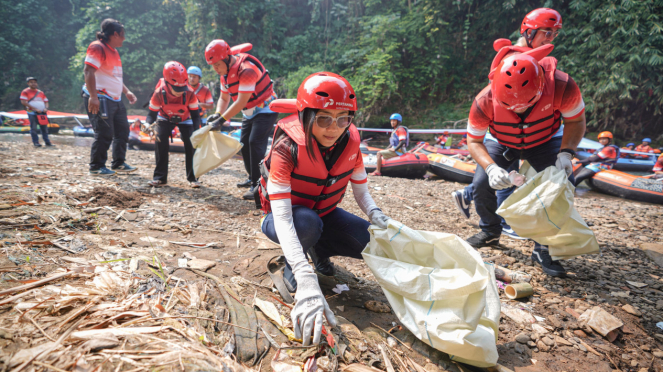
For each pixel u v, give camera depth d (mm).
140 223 3115
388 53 19109
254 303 1961
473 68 20266
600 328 2162
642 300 2588
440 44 19297
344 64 20969
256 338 1678
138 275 2037
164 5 24062
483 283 1567
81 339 1407
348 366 1614
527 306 2434
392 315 2115
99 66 4445
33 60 25109
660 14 13992
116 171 5051
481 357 1619
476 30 19578
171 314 1708
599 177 7777
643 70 14609
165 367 1347
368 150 10117
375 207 2074
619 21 14227
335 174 1925
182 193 4391
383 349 1791
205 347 1510
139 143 10062
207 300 1915
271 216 2102
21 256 2049
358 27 21297
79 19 26203
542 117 2631
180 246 2695
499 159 3211
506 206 2547
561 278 2887
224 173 6285
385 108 20156
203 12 20594
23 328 1428
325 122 1631
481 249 3430
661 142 16469
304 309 1578
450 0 19219
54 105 24562
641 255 3520
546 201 2402
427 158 8547
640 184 7062
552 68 2527
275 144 1831
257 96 3969
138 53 22750
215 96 20625
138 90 24375
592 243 2504
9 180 3771
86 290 1752
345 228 2133
